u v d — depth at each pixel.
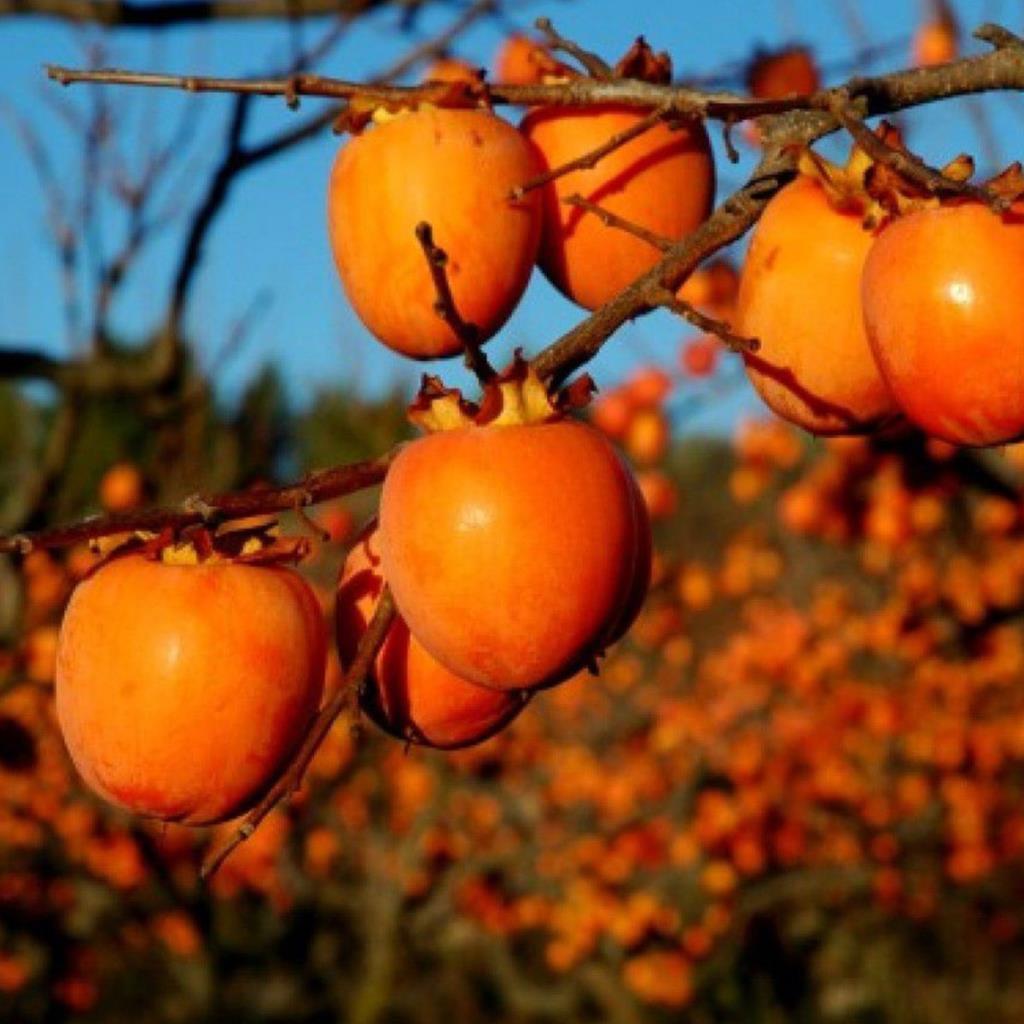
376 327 2.22
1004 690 10.21
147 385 5.94
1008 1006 11.13
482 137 2.17
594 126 2.27
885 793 10.48
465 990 10.65
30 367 5.82
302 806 9.83
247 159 5.28
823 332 2.04
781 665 10.13
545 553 1.81
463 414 1.90
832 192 2.03
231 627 1.93
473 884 10.33
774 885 10.41
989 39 1.98
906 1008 11.21
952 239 1.83
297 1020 10.44
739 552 10.72
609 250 2.28
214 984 10.41
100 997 10.50
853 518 7.05
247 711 1.93
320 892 10.28
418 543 1.83
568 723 11.12
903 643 8.92
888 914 11.15
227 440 7.39
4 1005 9.55
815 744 10.18
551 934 11.12
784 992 11.09
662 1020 10.34
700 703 10.84
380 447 9.20
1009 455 5.02
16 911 9.58
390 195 2.15
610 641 1.96
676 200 2.29
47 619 7.09
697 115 2.08
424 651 2.02
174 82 2.14
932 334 1.83
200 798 1.95
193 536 1.98
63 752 8.72
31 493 6.80
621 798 10.25
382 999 10.09
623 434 7.32
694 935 10.15
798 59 2.80
